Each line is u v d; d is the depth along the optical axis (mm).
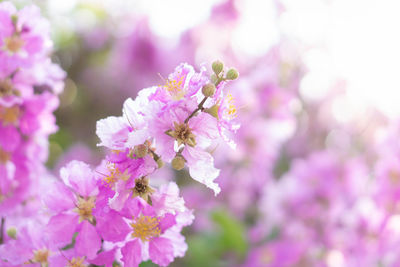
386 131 1285
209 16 1933
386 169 1200
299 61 1769
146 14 2146
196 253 1308
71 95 2215
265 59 1807
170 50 2141
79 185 768
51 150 1989
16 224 892
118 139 740
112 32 2287
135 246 760
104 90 2227
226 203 1516
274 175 1775
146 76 2180
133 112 743
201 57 1994
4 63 873
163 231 767
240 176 1483
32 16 894
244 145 1432
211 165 748
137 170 732
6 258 802
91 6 2256
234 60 1908
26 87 905
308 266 1294
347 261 1283
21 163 915
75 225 767
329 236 1332
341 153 1440
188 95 731
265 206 1460
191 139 742
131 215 748
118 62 2199
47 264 801
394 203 1186
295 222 1385
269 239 1427
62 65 2174
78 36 2213
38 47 894
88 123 2221
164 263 766
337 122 1893
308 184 1404
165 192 756
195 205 1473
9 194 907
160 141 733
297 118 1774
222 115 739
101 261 765
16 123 902
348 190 1377
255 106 1413
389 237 1210
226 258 1373
